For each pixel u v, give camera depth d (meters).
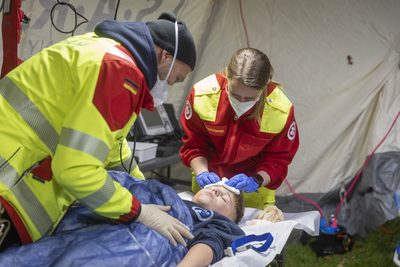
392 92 2.96
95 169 0.90
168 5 2.96
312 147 3.15
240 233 1.45
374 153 2.98
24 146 0.95
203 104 1.68
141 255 1.01
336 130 3.06
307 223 1.66
